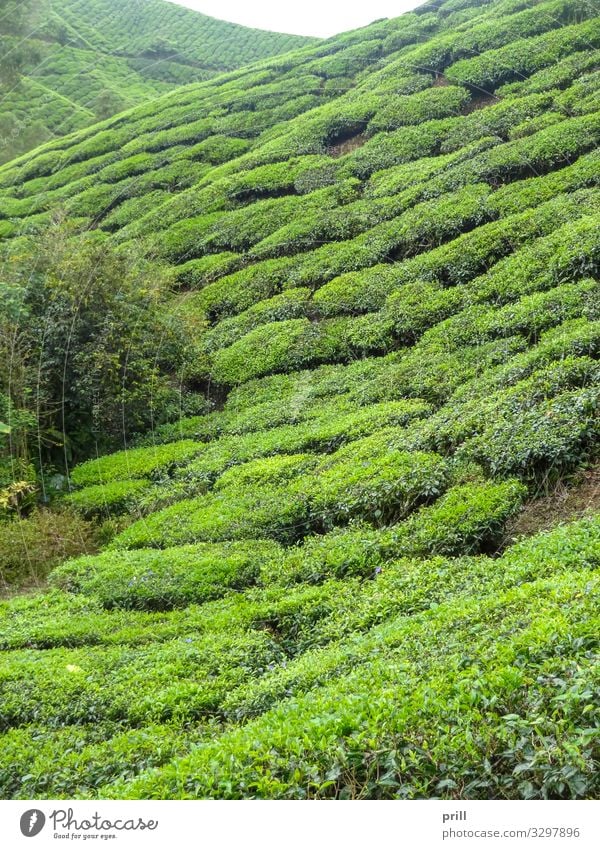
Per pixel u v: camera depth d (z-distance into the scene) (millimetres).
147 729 8828
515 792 6004
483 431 14695
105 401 20641
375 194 27484
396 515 13969
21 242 24672
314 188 29344
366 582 11867
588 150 24016
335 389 20016
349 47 42188
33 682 10375
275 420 19500
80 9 56656
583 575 8641
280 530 14680
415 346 20188
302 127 33594
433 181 26141
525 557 10398
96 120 43938
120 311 21297
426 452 15203
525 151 24906
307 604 11570
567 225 20516
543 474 13242
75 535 16656
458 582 10695
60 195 34438
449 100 31094
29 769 8469
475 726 6531
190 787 6766
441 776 6234
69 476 19438
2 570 15461
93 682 10266
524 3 35562
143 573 13727
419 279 22438
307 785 6395
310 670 9195
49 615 13109
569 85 28375
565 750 5992
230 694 9383
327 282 24812
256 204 29438
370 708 7055
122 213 31469
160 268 24391
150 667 10438
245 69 45062
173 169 33438
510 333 18266
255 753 6836
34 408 19672
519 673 6855
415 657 8414
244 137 35719
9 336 19594
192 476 18062
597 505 12125
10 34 42125
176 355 22797
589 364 14852
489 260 21641
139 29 57344
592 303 17344
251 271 26234
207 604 12562
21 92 44188
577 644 7012
